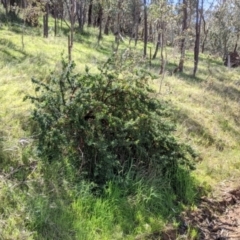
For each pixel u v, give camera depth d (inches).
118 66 204.5
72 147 180.1
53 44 455.8
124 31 965.8
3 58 311.0
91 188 166.7
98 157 176.4
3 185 150.0
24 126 195.5
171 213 177.0
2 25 522.0
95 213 155.9
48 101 181.6
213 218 186.1
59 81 185.6
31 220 139.0
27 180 159.0
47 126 174.2
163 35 463.8
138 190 173.5
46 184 159.8
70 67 188.7
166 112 208.5
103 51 532.1
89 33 719.7
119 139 185.6
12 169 160.9
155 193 177.8
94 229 149.6
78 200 156.3
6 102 218.7
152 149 199.9
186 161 210.8
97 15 968.9
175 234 163.5
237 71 695.7
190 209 186.7
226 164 254.2
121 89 190.1
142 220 162.9
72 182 166.4
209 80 482.9
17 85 246.7
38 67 295.0
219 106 377.4
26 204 145.1
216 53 978.1
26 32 507.8
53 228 140.9
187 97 371.9
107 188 170.1
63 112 179.0
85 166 177.0
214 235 171.5
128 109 194.9
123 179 177.0
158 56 615.8
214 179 229.1
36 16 501.0
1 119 194.5
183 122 290.7
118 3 558.6
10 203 144.6
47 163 170.1
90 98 185.0
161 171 196.9
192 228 171.0
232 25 960.9
